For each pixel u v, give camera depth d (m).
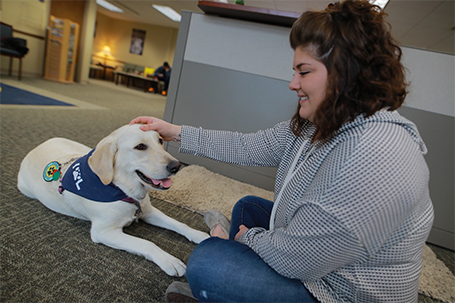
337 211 0.65
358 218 0.64
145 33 15.45
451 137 2.11
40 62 8.49
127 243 1.22
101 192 1.26
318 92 0.75
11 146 2.28
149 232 1.46
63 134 2.94
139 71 14.89
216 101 2.64
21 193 1.62
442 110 2.11
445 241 2.15
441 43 7.29
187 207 1.82
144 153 1.28
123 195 1.30
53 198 1.45
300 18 0.79
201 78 2.64
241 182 2.55
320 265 0.70
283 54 2.44
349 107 0.70
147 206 1.47
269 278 0.77
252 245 0.85
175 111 2.74
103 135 3.27
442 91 2.10
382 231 0.65
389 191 0.63
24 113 3.46
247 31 2.48
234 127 2.63
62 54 8.45
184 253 1.33
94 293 0.99
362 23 0.68
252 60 2.51
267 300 0.76
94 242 1.29
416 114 2.16
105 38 15.77
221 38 2.55
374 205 0.63
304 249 0.70
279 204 0.91
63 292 0.97
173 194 1.94
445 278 1.54
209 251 0.83
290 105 2.48
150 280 1.12
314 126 0.96
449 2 4.91
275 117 2.53
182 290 0.92
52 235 1.28
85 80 9.88
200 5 2.36
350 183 0.65
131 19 14.71
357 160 0.66
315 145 0.85
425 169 0.68
